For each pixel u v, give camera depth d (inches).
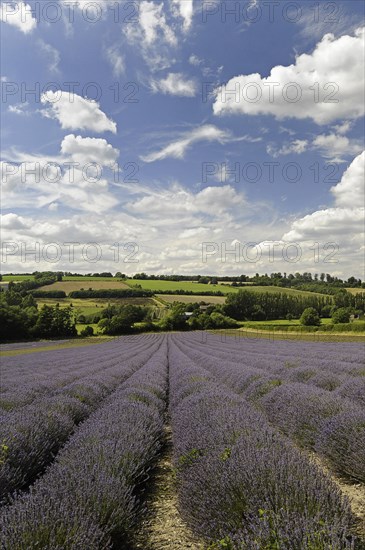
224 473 118.8
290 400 243.0
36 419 218.2
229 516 108.1
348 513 102.7
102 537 98.3
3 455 159.8
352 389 262.1
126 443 170.1
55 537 92.8
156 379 451.2
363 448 153.0
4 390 422.6
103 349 1418.6
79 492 116.5
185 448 173.2
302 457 128.2
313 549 79.5
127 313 2933.1
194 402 258.2
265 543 85.5
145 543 122.9
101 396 365.4
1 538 91.7
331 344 1111.0
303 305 3046.3
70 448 176.9
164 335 2511.1
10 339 2306.8
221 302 3393.2
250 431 163.9
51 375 577.3
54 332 2482.8
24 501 112.8
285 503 99.7
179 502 132.4
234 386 390.6
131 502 125.6
